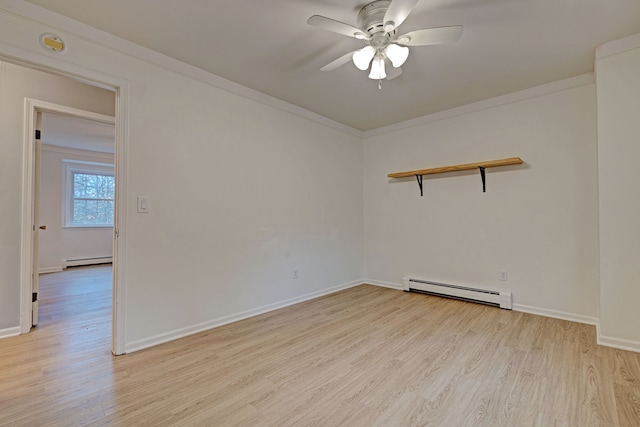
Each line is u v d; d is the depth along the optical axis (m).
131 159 2.23
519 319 2.84
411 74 2.70
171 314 2.43
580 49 2.31
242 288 2.93
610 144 2.24
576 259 2.78
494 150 3.23
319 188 3.76
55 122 4.23
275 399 1.64
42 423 1.44
